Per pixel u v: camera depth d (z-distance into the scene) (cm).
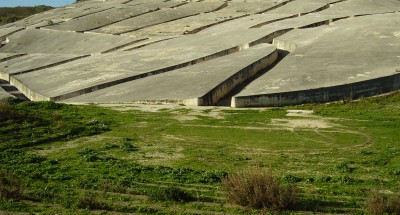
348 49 3045
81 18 6241
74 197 1124
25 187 1194
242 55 3167
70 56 4228
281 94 2269
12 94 3222
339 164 1374
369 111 2091
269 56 3111
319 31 3794
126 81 2944
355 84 2327
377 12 5122
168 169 1348
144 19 5847
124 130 1897
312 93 2288
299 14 5122
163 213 1022
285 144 1644
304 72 2591
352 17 4447
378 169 1336
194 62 3212
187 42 4044
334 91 2300
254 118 2041
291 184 1143
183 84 2612
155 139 1753
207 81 2575
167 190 1109
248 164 1412
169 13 6016
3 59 4488
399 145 1585
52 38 5441
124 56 3716
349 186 1190
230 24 4809
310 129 1842
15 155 1510
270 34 3938
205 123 1989
